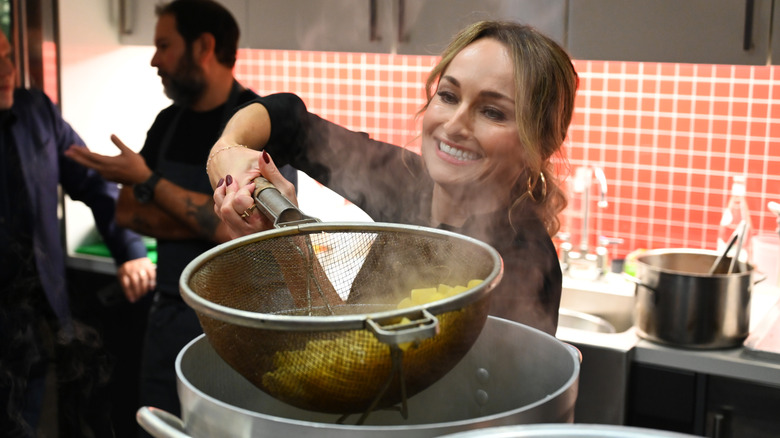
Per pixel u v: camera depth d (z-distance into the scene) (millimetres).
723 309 1575
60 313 2131
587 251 2043
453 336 544
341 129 1255
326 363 523
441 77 995
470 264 653
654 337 1628
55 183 2096
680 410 1605
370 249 723
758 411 1529
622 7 1666
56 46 2070
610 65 2086
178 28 1922
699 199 2055
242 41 1984
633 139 2102
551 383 595
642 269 1638
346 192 1260
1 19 1981
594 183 2162
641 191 2121
